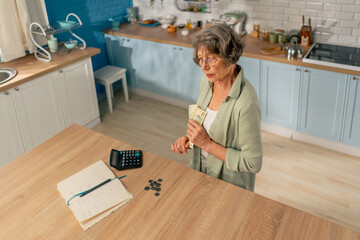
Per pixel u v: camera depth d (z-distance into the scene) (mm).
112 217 1472
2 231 1429
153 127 3906
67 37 4004
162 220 1448
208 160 1755
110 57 4586
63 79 3402
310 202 2777
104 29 4449
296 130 3486
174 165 1765
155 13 4590
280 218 1433
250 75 3500
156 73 4262
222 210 1482
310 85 3191
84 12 4125
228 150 1618
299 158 3287
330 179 3008
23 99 3066
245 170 1579
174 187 1619
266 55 3328
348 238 1330
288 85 3314
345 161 3215
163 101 4438
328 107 3191
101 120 4070
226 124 1570
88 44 4301
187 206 1510
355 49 3324
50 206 1545
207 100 1691
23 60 3375
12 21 3203
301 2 3508
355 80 2934
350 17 3316
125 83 4312
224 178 1770
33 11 3389
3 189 1653
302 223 1405
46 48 3670
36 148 1937
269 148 3441
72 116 3629
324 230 1369
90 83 3742
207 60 1382
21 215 1505
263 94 3516
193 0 4129
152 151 3498
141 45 4176
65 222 1460
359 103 3008
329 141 3361
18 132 3105
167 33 4184
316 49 3365
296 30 3664
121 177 1689
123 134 3795
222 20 3840
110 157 1811
